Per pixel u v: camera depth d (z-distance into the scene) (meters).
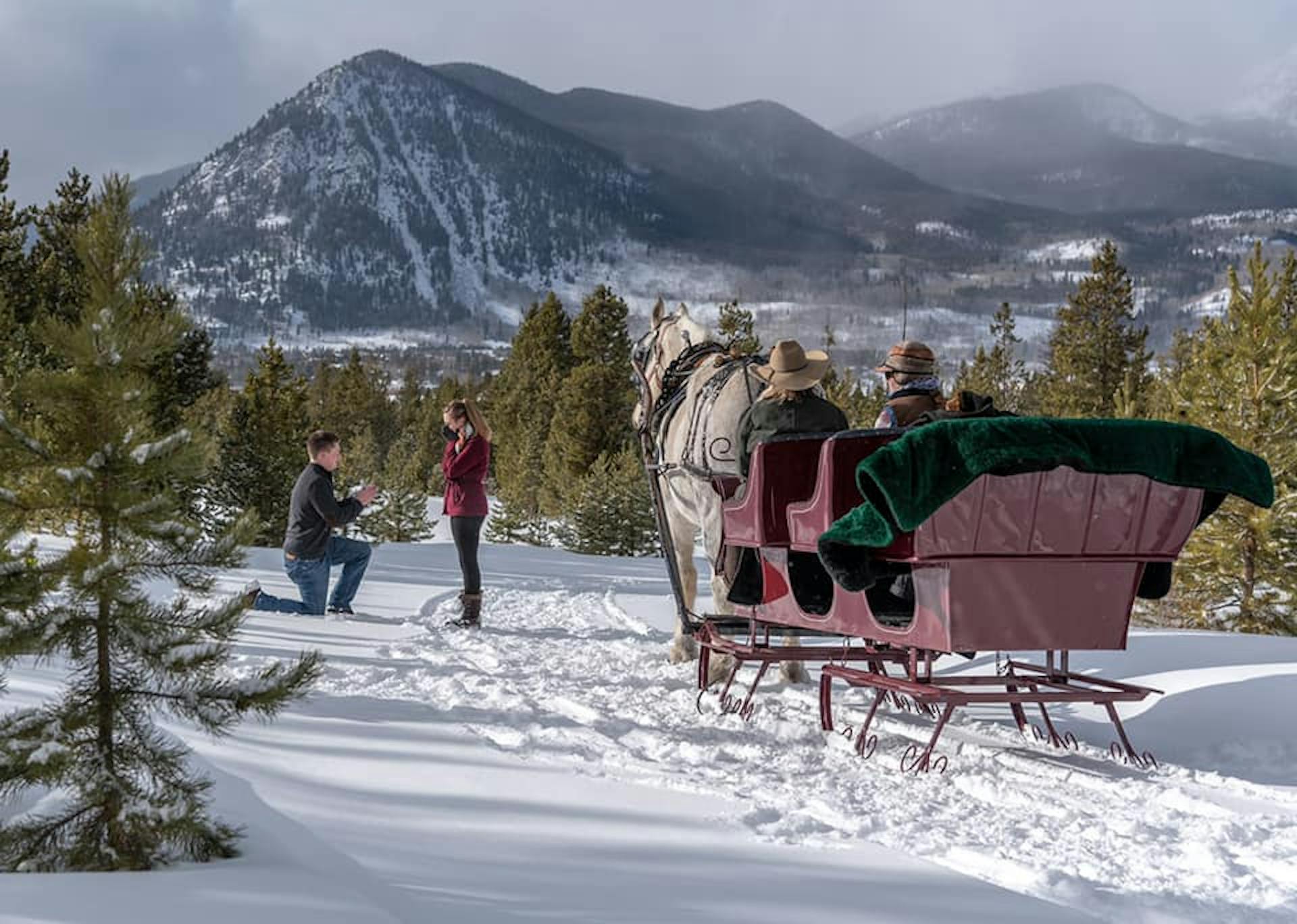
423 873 3.48
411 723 6.12
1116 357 52.62
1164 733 6.26
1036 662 8.11
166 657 3.79
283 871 3.36
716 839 4.02
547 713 6.60
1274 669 7.27
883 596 6.39
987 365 59.41
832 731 6.14
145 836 3.60
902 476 4.81
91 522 3.90
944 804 4.72
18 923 2.63
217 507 22.95
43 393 3.80
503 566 19.23
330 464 11.69
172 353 4.14
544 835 4.01
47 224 25.38
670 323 9.37
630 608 13.11
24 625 3.70
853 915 3.23
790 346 7.05
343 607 11.98
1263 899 3.58
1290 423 18.16
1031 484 5.14
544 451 58.31
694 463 7.75
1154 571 5.67
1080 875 3.80
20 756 3.60
